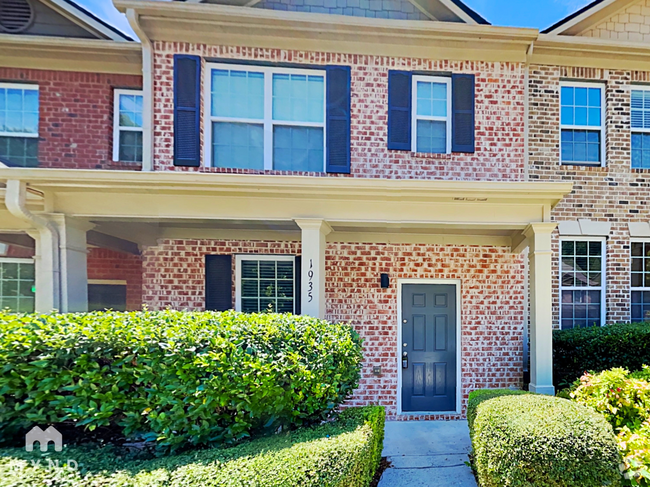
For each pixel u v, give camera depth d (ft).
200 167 17.89
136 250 19.22
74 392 9.52
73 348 9.37
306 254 15.17
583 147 21.44
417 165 19.04
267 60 18.44
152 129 17.69
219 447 9.68
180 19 17.39
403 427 17.61
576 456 8.69
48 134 19.39
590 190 20.98
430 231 19.06
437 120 19.58
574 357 18.40
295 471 8.04
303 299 15.05
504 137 19.39
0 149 19.21
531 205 15.99
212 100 18.40
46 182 13.71
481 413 11.12
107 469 8.23
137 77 20.03
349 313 19.67
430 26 18.25
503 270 20.03
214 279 19.39
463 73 19.38
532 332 16.11
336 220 15.52
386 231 19.13
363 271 19.81
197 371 9.66
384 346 19.65
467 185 14.94
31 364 9.07
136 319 10.91
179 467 8.18
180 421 9.52
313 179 14.61
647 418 10.82
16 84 19.45
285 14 17.60
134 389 9.66
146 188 14.40
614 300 21.01
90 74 19.72
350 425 11.10
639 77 21.31
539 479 8.83
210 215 15.12
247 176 14.40
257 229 19.30
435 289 20.08
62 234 14.53
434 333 19.90
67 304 14.51
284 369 10.15
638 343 18.20
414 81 19.45
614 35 21.50
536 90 20.83
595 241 21.27
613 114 21.20
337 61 18.86
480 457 10.72
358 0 20.04
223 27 17.79
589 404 11.70
